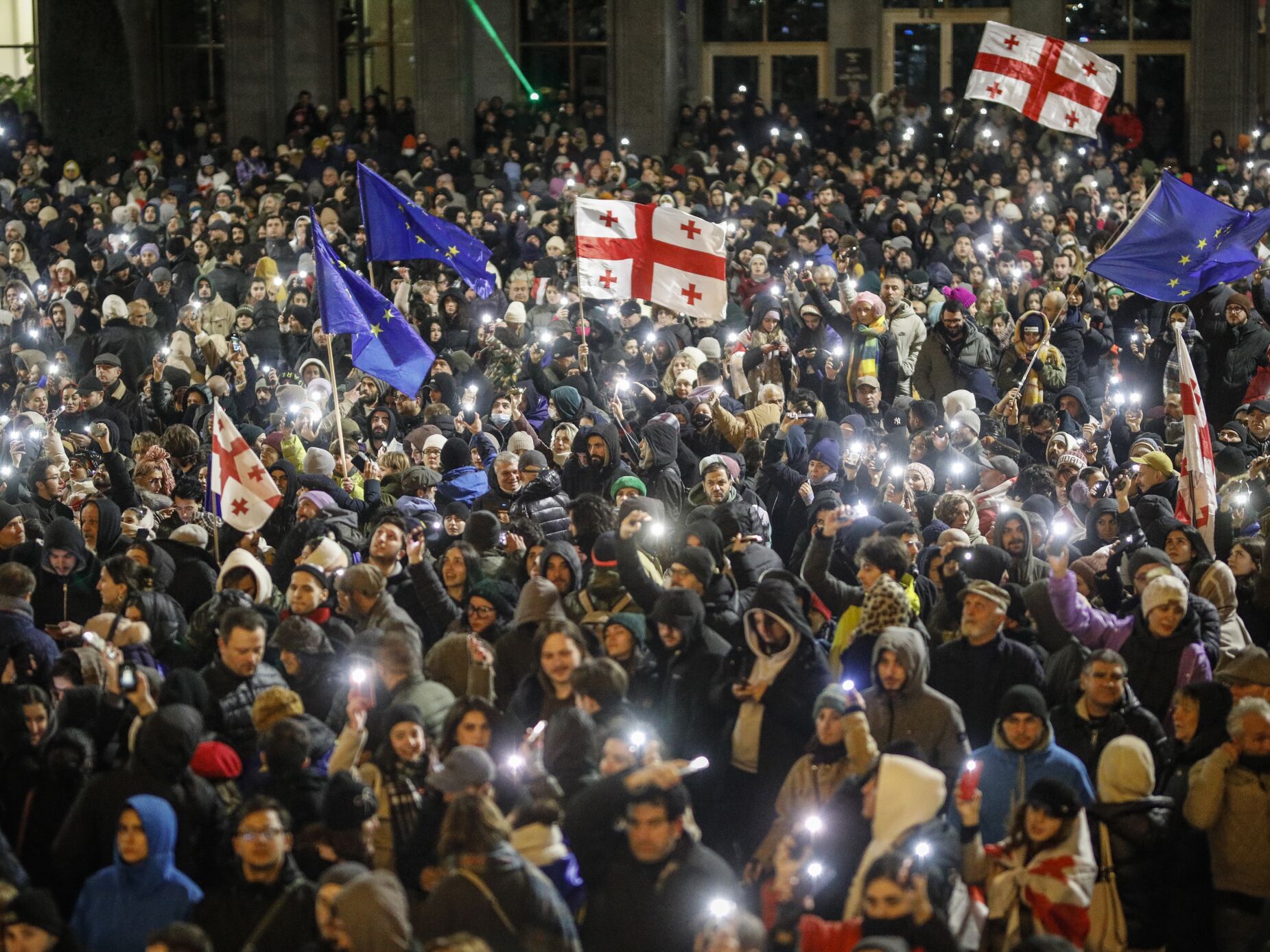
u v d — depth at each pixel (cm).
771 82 2966
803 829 566
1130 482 1062
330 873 521
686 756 689
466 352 1603
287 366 1661
